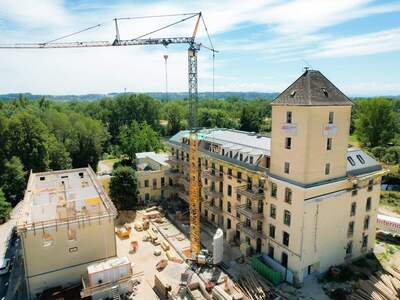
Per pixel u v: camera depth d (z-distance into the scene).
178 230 62.41
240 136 64.12
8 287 45.25
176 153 77.94
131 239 58.81
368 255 51.81
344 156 46.31
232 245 55.41
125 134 120.62
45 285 41.12
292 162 43.88
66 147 106.81
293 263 44.47
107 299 40.94
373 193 50.44
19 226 39.00
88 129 112.44
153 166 82.62
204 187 65.25
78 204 48.38
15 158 79.00
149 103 155.12
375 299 40.53
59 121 109.38
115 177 70.69
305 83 43.66
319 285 44.19
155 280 45.06
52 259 40.94
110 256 44.50
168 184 79.00
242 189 52.69
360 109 124.38
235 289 43.69
